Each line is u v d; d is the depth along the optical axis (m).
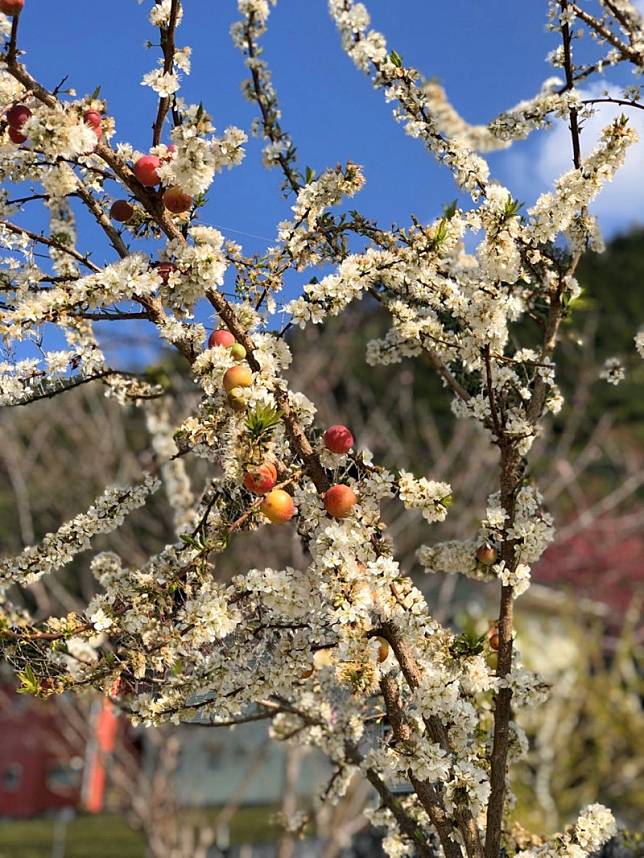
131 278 1.87
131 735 12.04
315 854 10.16
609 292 20.38
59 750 14.02
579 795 9.54
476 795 1.89
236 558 8.99
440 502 1.97
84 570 9.28
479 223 2.12
